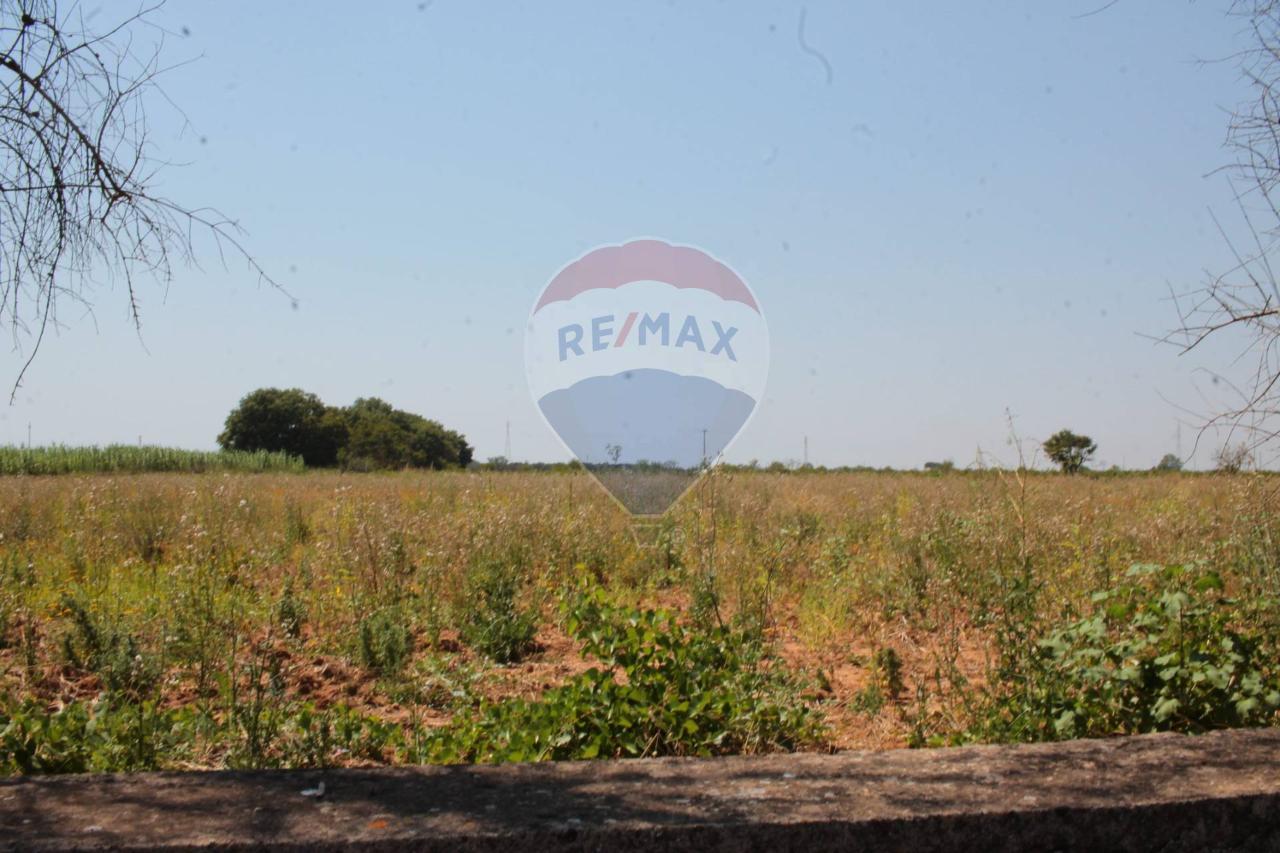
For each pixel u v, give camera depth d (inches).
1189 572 192.7
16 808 105.6
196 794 109.7
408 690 223.9
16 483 637.3
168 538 419.5
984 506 334.6
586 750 166.7
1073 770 117.1
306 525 476.7
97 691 225.6
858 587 322.0
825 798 108.8
